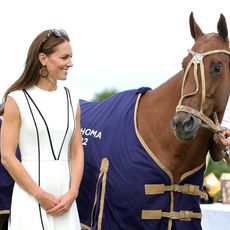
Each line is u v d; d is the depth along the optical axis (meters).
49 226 3.93
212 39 4.40
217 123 4.39
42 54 4.04
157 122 4.51
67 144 4.07
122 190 4.47
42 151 3.98
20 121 3.99
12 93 4.00
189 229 4.51
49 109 4.00
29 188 3.90
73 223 4.03
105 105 4.94
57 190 3.99
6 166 3.94
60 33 4.06
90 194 4.72
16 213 3.95
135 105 4.68
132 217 4.47
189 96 4.28
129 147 4.53
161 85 4.64
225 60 4.35
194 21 4.59
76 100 4.16
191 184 4.51
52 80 4.07
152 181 4.42
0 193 4.68
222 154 4.57
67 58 4.06
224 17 4.38
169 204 4.44
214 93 4.32
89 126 4.88
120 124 4.66
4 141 3.96
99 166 4.62
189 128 4.21
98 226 4.54
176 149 4.40
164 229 4.45
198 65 4.31
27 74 4.04
